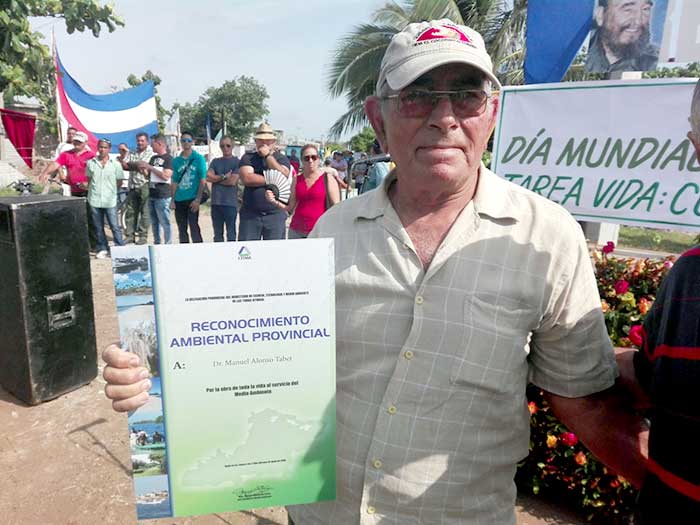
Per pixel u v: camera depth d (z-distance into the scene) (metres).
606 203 2.52
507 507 1.34
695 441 0.93
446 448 1.25
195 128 54.84
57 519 2.53
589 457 2.45
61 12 9.07
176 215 8.13
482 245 1.26
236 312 1.23
